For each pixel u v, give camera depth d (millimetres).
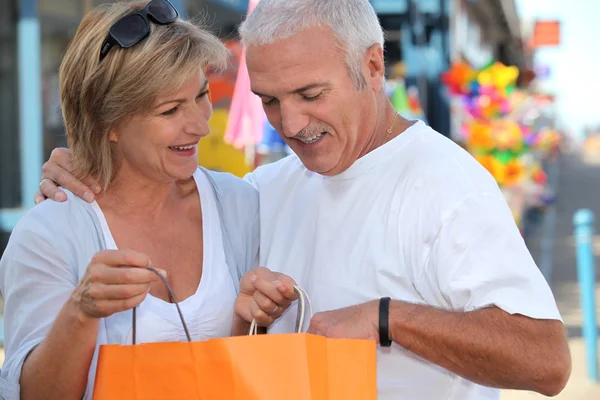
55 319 2498
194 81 2736
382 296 2799
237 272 3117
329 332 2572
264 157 8953
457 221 2623
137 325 2771
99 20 2736
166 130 2730
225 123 7574
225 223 3186
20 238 2756
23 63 8461
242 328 2961
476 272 2555
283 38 2639
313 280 2984
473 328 2473
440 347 2504
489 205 2645
